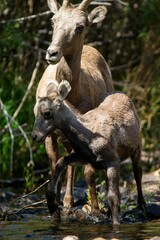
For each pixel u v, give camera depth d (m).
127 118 35.88
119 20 65.62
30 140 53.97
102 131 34.50
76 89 36.78
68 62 36.41
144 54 62.25
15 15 60.75
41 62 58.50
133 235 31.73
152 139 57.66
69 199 39.72
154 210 36.72
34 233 32.88
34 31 60.50
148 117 57.91
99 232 32.66
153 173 50.44
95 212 36.66
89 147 34.47
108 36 65.00
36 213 38.69
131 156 37.47
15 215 37.31
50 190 33.84
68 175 39.91
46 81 38.50
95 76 39.06
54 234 32.53
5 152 53.53
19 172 53.97
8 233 33.00
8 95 56.12
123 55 65.50
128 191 44.28
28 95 55.84
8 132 53.69
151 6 62.44
